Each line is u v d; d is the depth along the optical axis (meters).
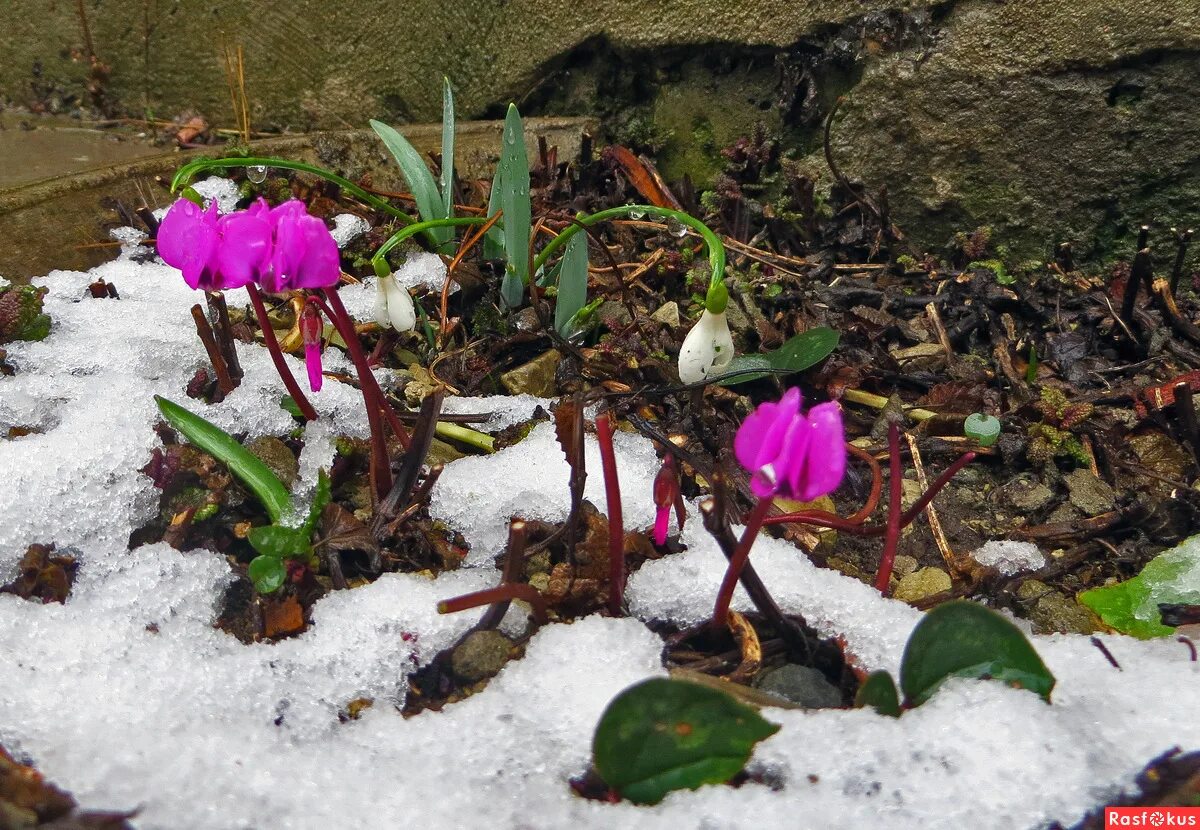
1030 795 0.28
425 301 0.47
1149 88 0.46
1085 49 0.46
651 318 0.45
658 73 0.54
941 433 0.41
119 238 0.50
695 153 0.55
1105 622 0.34
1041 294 0.48
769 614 0.32
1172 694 0.30
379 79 0.61
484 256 0.47
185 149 0.59
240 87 0.63
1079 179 0.48
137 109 0.66
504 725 0.29
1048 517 0.38
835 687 0.31
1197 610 0.32
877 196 0.51
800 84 0.51
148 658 0.31
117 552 0.35
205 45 0.63
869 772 0.28
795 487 0.27
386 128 0.48
